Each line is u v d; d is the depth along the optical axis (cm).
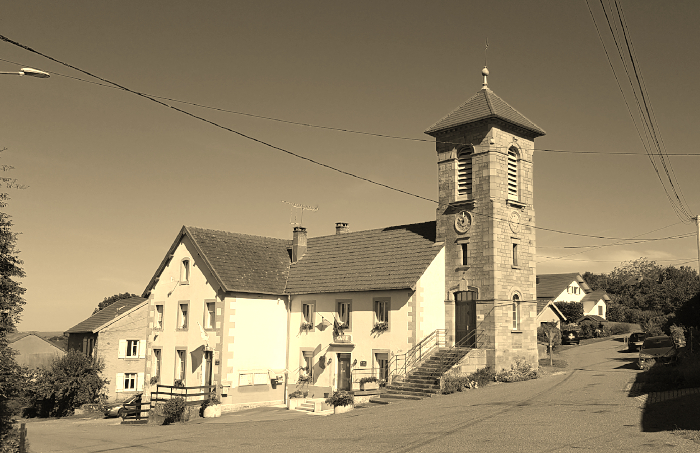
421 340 2952
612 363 3734
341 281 3291
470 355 2847
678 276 8431
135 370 5038
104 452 1856
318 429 1998
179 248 3569
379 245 3459
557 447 1348
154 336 3606
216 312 3225
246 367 3238
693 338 3241
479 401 2259
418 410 2214
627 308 7475
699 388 2064
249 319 3288
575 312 6378
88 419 3838
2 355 1811
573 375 3002
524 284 3112
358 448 1541
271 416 2808
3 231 1802
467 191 3142
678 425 1483
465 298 3064
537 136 3328
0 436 1812
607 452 1270
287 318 3478
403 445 1526
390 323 3031
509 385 2730
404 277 3031
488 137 3044
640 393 2112
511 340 2981
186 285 3472
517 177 3181
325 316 3312
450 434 1611
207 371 3259
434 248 3156
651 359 3216
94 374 4597
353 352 3153
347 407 2588
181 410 2820
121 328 5009
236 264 3416
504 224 3027
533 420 1714
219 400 3075
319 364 3278
